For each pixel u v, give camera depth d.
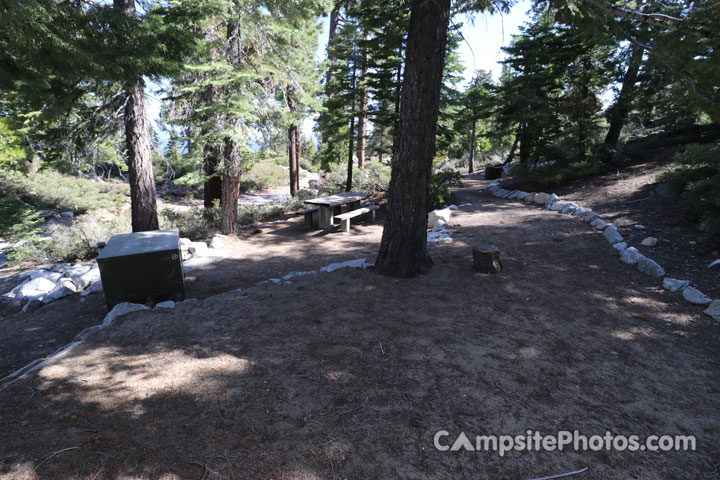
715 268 5.48
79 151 10.02
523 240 8.00
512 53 15.14
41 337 5.27
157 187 23.67
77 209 18.06
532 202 12.31
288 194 25.92
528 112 14.59
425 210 6.02
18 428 2.59
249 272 7.69
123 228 11.74
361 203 15.12
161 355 3.70
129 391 3.05
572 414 2.78
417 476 2.17
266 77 10.80
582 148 14.12
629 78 12.39
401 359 3.51
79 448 2.37
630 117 13.53
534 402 2.90
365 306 4.84
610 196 10.34
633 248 6.53
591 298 5.07
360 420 2.65
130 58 4.85
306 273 6.56
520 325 4.27
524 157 15.45
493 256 6.02
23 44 3.79
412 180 5.81
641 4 5.46
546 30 14.12
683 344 3.88
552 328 4.22
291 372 3.30
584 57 13.38
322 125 16.44
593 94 14.23
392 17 10.77
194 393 3.00
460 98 14.48
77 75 4.64
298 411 2.75
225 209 11.01
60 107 5.62
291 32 10.11
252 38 10.06
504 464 2.27
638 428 2.64
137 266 5.53
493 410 2.79
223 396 2.95
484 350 3.70
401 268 5.97
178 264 5.73
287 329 4.23
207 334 4.17
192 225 11.91
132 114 9.01
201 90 9.99
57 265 9.19
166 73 5.65
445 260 6.79
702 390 3.11
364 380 3.16
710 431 2.62
